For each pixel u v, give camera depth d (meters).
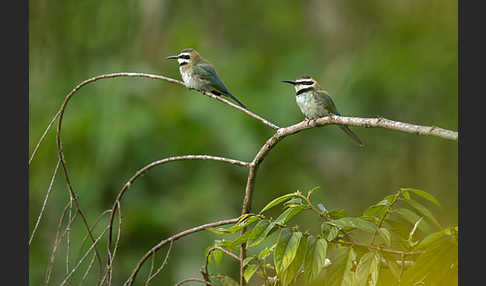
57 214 12.59
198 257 11.82
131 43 16.30
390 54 15.23
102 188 12.59
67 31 16.39
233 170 13.20
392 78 14.72
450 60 14.80
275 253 5.07
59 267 11.38
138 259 11.77
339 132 14.25
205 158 6.65
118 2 16.50
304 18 18.42
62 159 6.98
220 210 12.49
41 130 13.61
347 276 5.20
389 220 5.64
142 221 12.08
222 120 13.48
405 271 5.32
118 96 13.75
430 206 13.97
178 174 13.08
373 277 5.02
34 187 12.84
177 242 12.06
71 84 15.39
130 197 12.61
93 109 13.62
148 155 12.92
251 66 15.98
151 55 16.14
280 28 18.45
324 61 16.83
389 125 5.59
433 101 14.77
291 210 5.40
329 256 6.43
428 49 15.22
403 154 14.67
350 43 17.00
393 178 14.56
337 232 5.23
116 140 12.74
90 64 15.98
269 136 13.54
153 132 13.10
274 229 5.48
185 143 13.15
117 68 15.23
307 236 5.26
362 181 14.55
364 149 14.70
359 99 14.83
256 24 18.45
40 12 16.23
